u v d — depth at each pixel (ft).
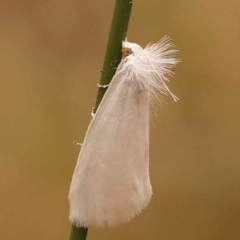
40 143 0.63
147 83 0.43
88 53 0.62
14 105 0.63
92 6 0.61
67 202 0.64
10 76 0.62
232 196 0.65
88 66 0.63
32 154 0.63
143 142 0.43
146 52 0.43
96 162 0.43
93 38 0.62
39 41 0.62
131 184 0.43
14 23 0.62
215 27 0.62
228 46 0.62
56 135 0.63
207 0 0.61
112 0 0.61
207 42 0.62
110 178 0.43
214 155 0.65
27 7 0.61
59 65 0.63
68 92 0.63
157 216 0.65
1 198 0.63
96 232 0.65
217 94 0.63
